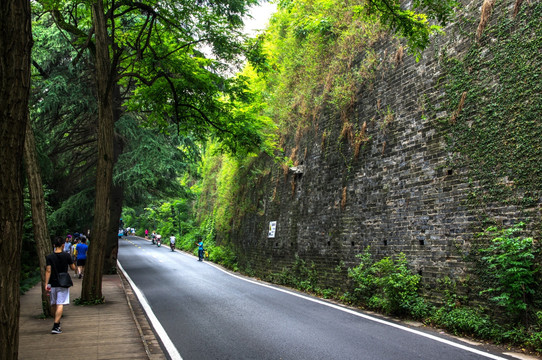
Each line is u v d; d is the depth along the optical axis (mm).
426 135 8992
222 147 15375
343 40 13594
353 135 12258
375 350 5910
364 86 11984
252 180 21141
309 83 16141
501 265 6516
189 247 32906
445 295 7727
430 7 6230
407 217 9305
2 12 2703
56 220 18594
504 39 7238
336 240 12266
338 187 12672
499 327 6379
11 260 2678
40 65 16344
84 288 10102
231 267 20953
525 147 6578
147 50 12227
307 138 15555
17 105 2734
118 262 23969
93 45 11305
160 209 47250
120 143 19203
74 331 7156
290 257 15203
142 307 9812
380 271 9680
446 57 8641
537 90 6484
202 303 10266
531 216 6316
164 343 6504
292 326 7617
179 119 13641
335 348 6066
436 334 6902
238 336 6895
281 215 16797
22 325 7660
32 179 8484
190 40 12055
